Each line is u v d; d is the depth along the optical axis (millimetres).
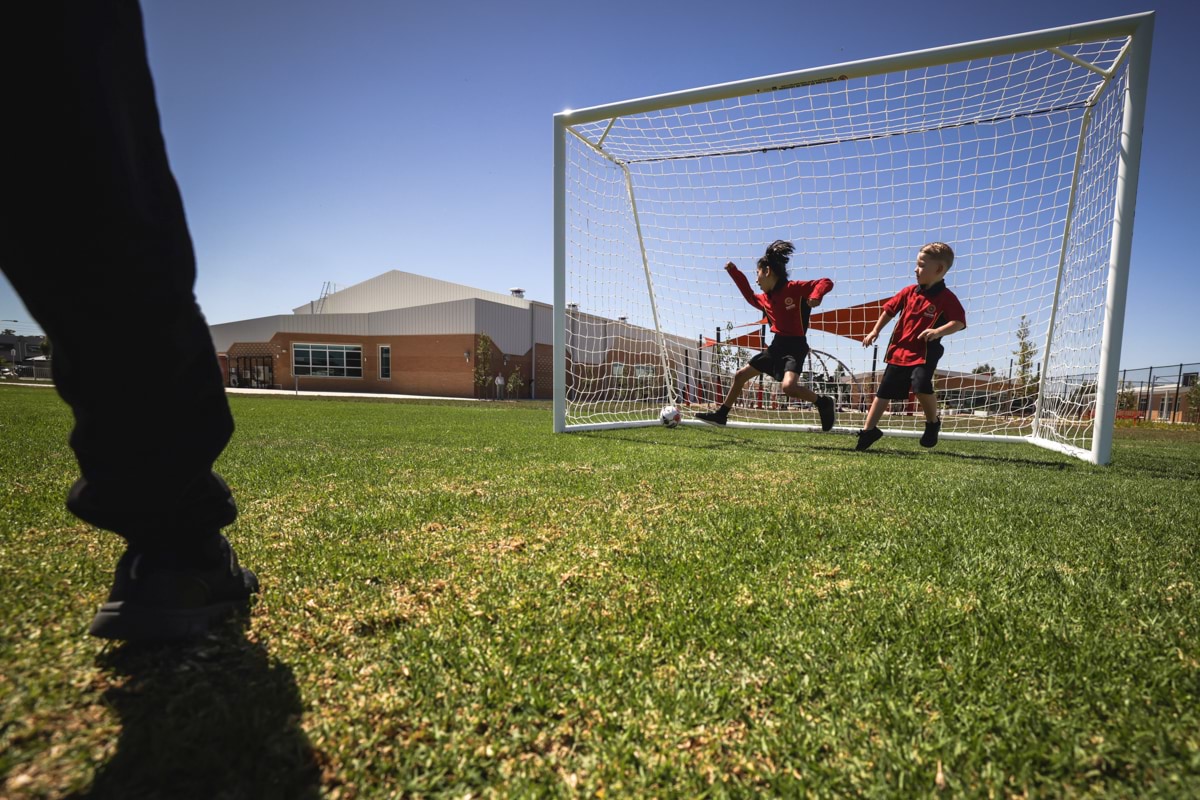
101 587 1425
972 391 6719
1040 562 1799
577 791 805
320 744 866
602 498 2746
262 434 6062
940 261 4555
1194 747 880
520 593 1479
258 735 865
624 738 909
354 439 5551
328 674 1064
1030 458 4707
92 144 660
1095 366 4680
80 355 782
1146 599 1481
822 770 841
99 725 877
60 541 1843
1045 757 862
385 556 1770
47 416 7219
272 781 788
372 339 31125
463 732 918
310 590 1467
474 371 28672
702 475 3486
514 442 5355
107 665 1053
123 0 724
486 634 1240
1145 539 2088
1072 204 5496
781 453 4762
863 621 1329
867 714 976
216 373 981
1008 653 1172
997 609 1409
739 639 1234
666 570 1680
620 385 9219
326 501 2607
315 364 31906
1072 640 1235
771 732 932
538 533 2086
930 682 1068
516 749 886
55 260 694
